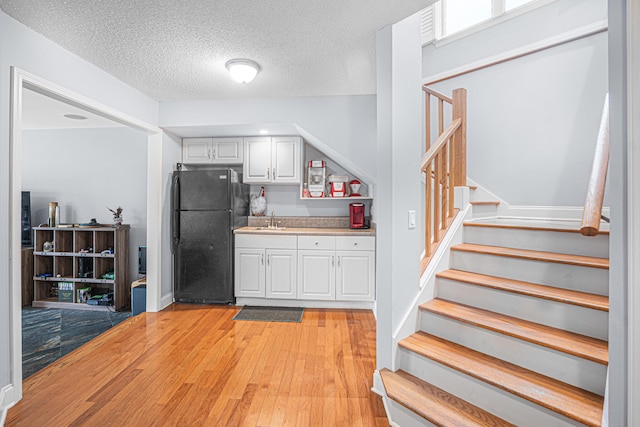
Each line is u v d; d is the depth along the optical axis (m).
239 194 3.94
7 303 1.83
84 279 4.15
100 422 1.70
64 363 2.32
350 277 3.51
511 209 3.04
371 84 3.01
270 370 2.24
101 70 2.63
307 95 3.29
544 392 1.37
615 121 0.96
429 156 2.21
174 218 3.64
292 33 2.07
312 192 3.94
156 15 1.86
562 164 2.77
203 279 3.64
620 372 0.97
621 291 0.96
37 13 1.83
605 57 2.54
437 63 3.56
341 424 1.71
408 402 1.58
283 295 3.59
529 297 1.75
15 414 1.76
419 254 2.08
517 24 2.99
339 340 2.73
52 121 4.18
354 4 1.74
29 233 4.35
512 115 3.04
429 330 2.02
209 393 1.97
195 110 3.45
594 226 1.28
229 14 1.85
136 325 3.06
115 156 4.51
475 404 1.55
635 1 0.89
